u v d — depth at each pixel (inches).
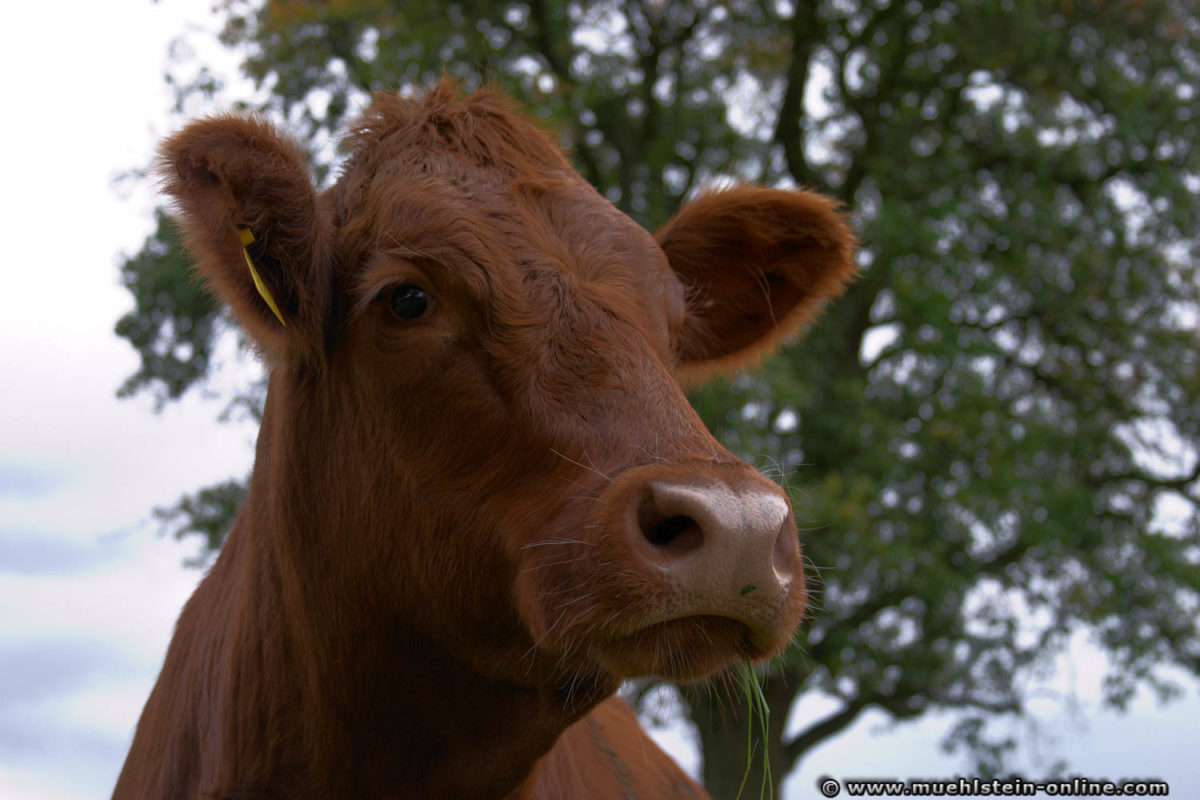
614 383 44.4
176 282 188.7
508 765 50.1
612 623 40.8
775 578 40.5
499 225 46.7
